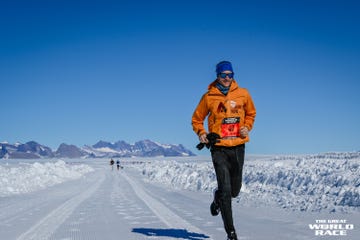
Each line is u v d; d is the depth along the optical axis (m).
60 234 6.08
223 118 4.71
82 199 12.50
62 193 15.68
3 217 8.47
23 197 14.02
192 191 16.19
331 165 14.19
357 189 8.72
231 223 4.58
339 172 11.50
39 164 30.62
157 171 29.11
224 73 4.70
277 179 13.15
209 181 16.95
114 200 12.02
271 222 6.76
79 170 47.28
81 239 5.62
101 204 10.73
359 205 8.14
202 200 11.95
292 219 7.13
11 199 13.25
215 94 4.77
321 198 9.28
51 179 24.81
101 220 7.55
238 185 4.86
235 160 4.71
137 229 6.33
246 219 7.23
